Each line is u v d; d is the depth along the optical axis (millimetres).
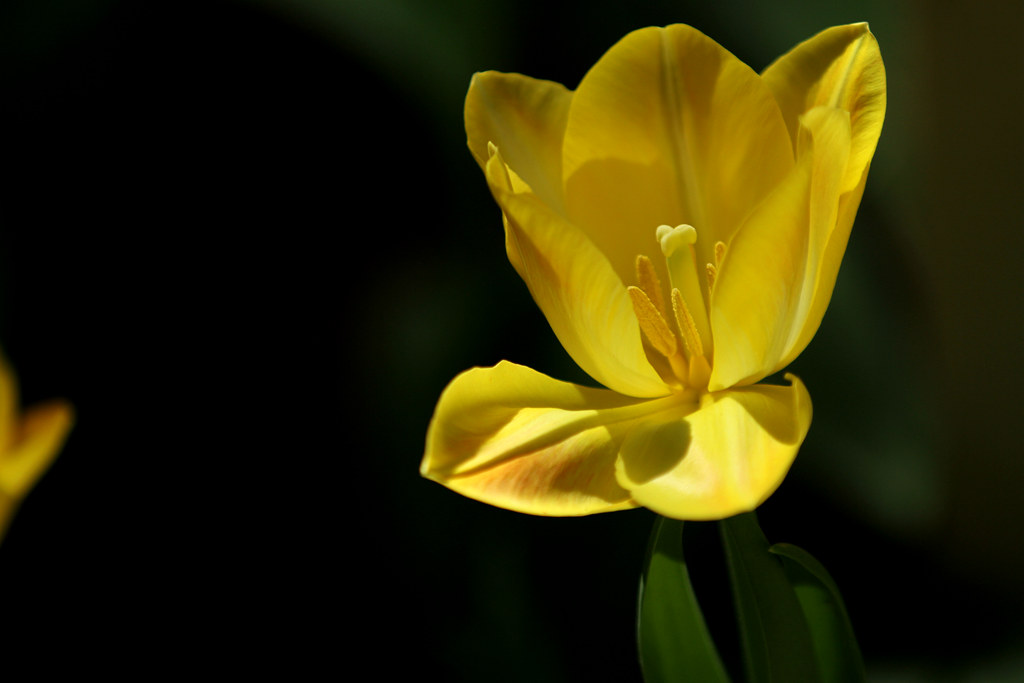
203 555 1229
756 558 706
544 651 1172
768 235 700
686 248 733
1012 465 1125
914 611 1173
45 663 1185
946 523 1154
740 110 729
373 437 1237
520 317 1214
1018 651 1102
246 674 1213
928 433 1132
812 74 730
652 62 731
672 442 706
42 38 1203
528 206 704
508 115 743
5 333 1227
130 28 1230
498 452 711
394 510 1220
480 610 1186
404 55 1203
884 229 1150
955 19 1117
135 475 1237
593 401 728
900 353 1137
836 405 1137
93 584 1204
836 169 701
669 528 713
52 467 1210
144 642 1207
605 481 708
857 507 1163
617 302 713
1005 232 1134
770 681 704
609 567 1186
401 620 1203
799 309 711
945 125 1138
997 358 1135
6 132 1232
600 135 736
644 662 715
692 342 730
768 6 1150
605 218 741
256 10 1218
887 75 1144
